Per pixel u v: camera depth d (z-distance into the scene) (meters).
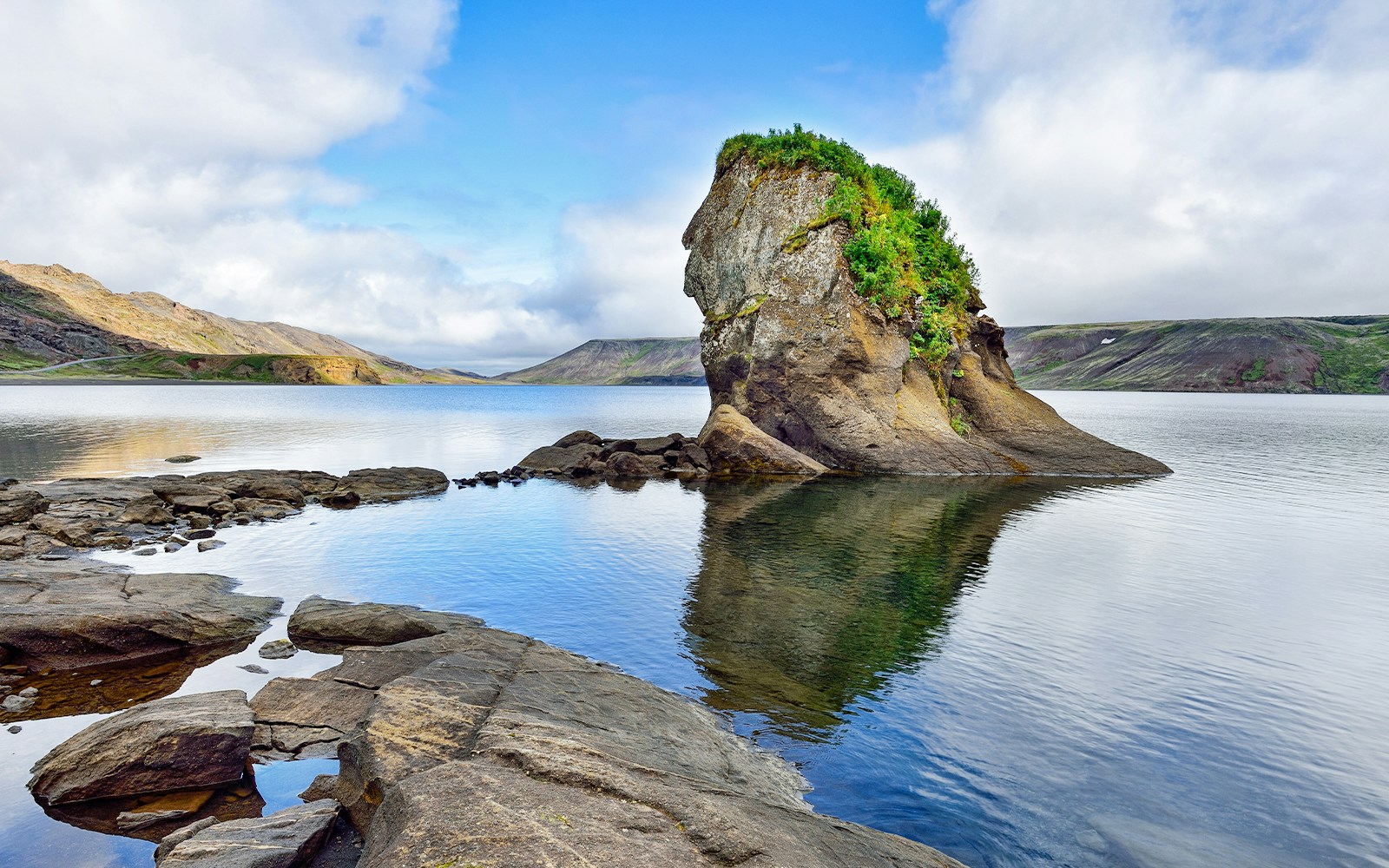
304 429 75.00
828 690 12.68
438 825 6.18
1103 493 36.25
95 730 9.71
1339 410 162.38
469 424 87.81
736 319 49.44
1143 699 12.38
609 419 103.19
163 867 6.89
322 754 10.17
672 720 10.80
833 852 6.95
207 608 15.87
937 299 48.31
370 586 19.02
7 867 7.64
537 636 15.25
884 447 44.50
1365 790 9.72
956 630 15.68
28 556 20.95
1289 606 17.50
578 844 5.96
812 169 48.28
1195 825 8.92
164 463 44.03
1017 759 10.45
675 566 21.17
